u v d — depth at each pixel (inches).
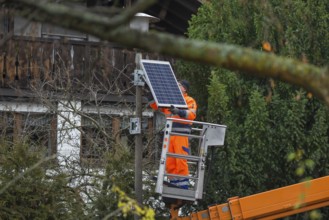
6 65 1405.0
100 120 1195.3
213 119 1133.1
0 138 1157.7
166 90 958.4
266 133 1127.0
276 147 1139.9
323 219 1122.0
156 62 987.9
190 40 320.5
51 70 1413.6
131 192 1079.0
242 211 967.6
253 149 1128.2
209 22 1177.4
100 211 1063.0
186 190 961.5
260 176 1137.4
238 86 1149.1
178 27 1581.0
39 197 1058.7
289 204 964.6
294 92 1144.8
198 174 963.3
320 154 1137.4
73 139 1237.1
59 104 1295.5
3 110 1365.7
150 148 1216.2
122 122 1246.9
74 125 1176.2
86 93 1359.5
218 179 1135.6
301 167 528.7
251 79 1165.7
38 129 1264.8
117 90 1272.1
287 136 1136.2
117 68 1441.9
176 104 946.7
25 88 1412.4
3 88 1403.8
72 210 1067.9
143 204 1074.1
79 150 1216.2
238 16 1100.5
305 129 1157.7
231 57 318.3
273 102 1143.0
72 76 1424.7
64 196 1079.0
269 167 1139.9
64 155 1211.2
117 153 1093.1
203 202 1141.7
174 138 971.3
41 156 1072.2
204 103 1190.9
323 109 1144.8
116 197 1059.9
